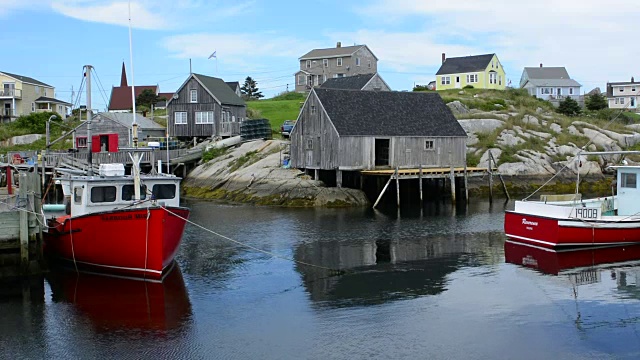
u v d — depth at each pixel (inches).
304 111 1667.1
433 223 1256.8
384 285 783.7
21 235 820.0
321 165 1611.7
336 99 1637.6
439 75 3312.0
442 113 1755.7
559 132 2214.6
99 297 734.5
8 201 1048.2
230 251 986.7
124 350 576.7
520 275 831.1
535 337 603.8
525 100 2704.2
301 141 1678.2
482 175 1676.9
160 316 666.2
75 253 837.8
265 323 644.1
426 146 1674.5
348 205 1523.1
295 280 810.2
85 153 1784.0
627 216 1016.9
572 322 645.3
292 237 1102.4
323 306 698.8
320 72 3538.4
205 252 980.6
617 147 2130.9
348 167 1567.4
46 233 890.7
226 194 1686.8
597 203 1081.4
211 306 700.7
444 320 651.5
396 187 1592.0
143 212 771.4
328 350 573.3
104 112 2235.5
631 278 813.2
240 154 1925.4
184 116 2320.4
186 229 1187.3
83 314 674.8
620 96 3740.2
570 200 1098.1
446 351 570.9
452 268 871.1
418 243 1047.0
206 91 2294.5
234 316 666.2
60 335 614.9
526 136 2114.9
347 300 721.0
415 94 1782.7
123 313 677.3
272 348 578.2
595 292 749.9
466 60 3292.3
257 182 1663.4
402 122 1665.8
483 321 648.4
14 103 2886.3
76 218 817.5
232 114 2399.1
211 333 616.4
